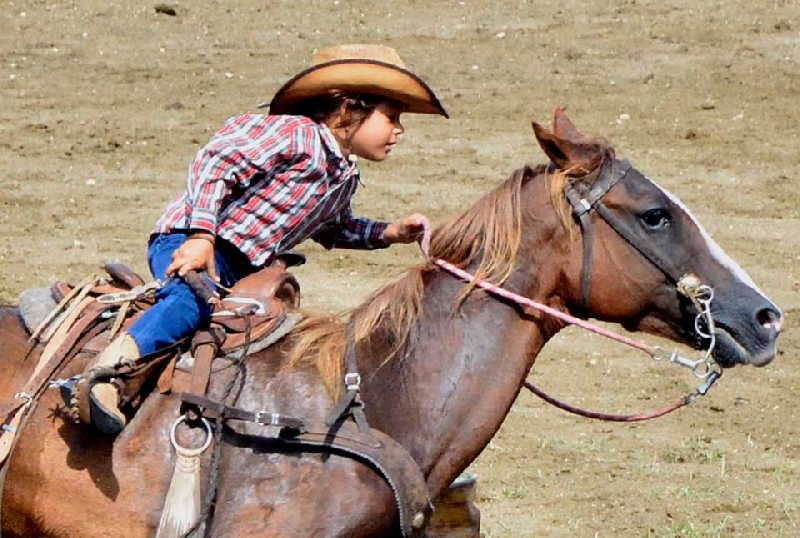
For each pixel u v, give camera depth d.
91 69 31.38
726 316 8.71
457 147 26.53
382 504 8.37
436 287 8.91
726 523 13.45
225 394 8.48
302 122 8.87
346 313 9.21
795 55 31.44
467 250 8.91
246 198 8.86
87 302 9.05
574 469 14.85
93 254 21.34
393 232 9.50
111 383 8.32
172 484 8.30
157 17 35.22
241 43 33.34
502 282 8.80
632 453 15.33
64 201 23.67
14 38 33.31
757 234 22.64
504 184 8.98
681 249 8.75
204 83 30.48
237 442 8.42
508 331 8.81
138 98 29.45
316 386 8.59
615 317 8.87
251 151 8.68
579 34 33.41
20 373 8.89
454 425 8.68
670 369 17.88
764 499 14.14
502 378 8.77
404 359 8.75
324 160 8.88
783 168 25.58
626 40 32.78
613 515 13.69
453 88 29.95
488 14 35.19
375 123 9.16
